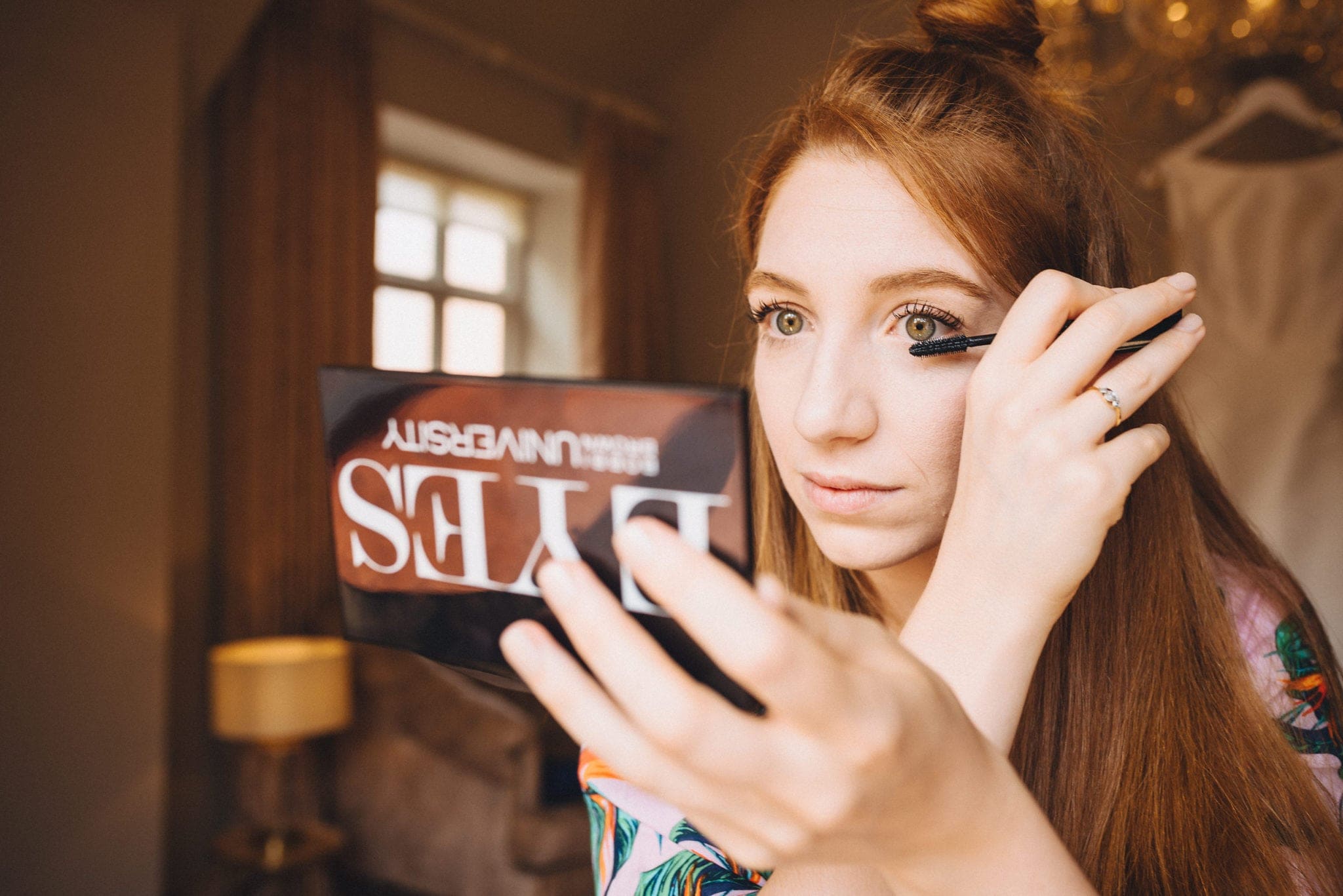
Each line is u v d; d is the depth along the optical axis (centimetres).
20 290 226
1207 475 73
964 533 39
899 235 51
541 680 26
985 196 52
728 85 489
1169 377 39
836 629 26
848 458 52
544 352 486
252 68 313
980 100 56
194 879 301
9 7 226
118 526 241
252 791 284
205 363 309
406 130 397
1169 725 58
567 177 463
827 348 52
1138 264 64
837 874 37
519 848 251
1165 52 328
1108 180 62
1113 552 61
